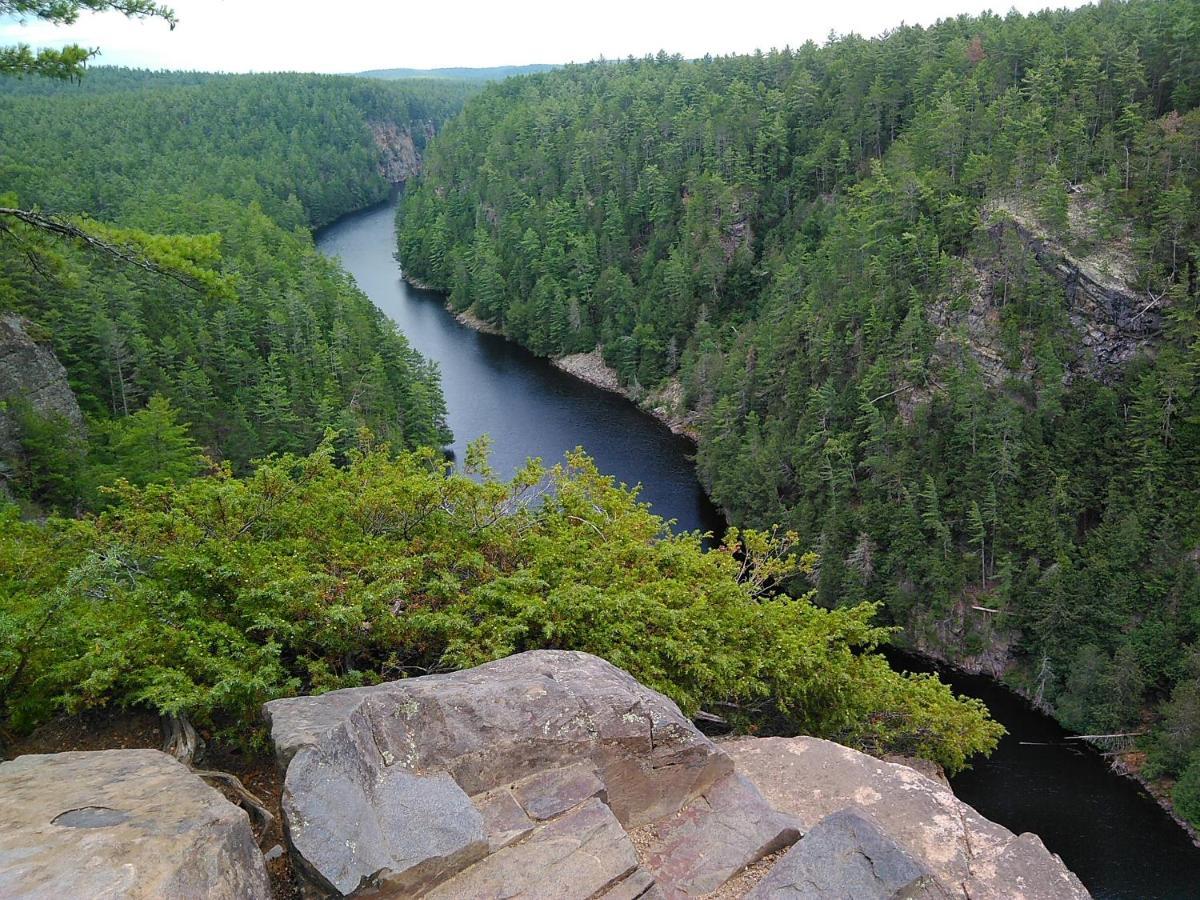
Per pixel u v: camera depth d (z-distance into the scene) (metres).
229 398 71.19
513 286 118.94
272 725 9.30
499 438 83.81
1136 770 45.28
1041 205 68.69
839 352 71.81
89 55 14.67
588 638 14.77
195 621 12.59
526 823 9.02
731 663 16.41
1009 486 57.59
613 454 81.19
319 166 191.12
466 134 166.88
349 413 69.81
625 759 10.13
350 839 7.91
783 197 108.50
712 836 9.79
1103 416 59.00
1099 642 50.59
